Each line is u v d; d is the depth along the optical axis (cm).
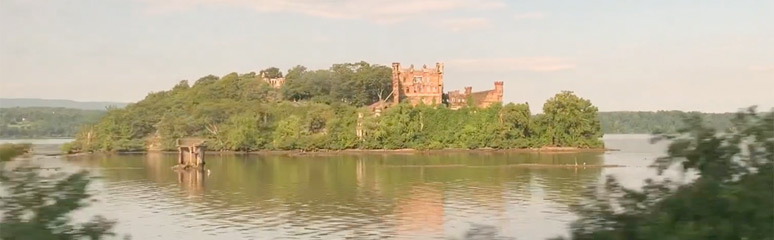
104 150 17600
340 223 5372
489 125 17850
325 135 17800
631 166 11031
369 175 9962
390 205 6431
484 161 13012
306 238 4766
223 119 18775
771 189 1123
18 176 1180
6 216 1129
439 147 17638
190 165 11369
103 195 7319
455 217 5553
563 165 11494
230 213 5938
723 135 1277
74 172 1219
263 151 17500
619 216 1258
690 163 1295
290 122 18075
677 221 1164
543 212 5662
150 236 4831
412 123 17988
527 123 17775
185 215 5816
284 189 8019
